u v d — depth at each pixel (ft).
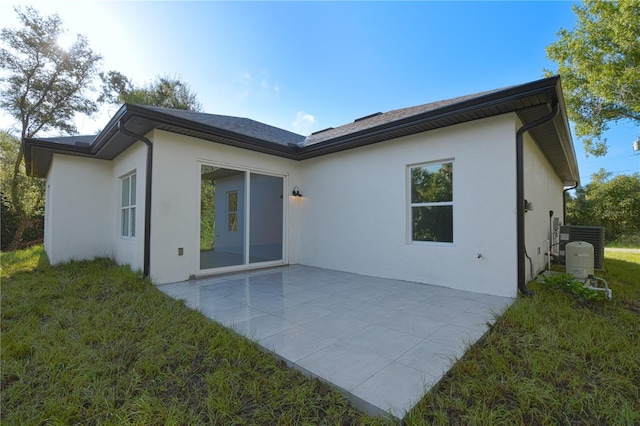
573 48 36.40
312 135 32.99
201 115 22.04
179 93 63.26
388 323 10.39
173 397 6.15
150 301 12.42
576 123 40.91
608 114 37.93
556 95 11.78
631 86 32.04
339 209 21.25
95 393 6.16
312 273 20.10
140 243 17.07
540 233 20.30
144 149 17.02
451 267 15.58
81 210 22.39
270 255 26.55
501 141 14.01
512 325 9.84
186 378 6.93
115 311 11.31
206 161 18.72
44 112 46.26
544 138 18.08
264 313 11.55
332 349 8.31
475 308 12.05
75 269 18.94
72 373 6.93
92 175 22.90
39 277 16.69
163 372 7.11
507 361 7.33
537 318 9.99
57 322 9.91
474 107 13.32
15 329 9.30
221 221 28.86
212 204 29.30
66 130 48.98
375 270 18.94
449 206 15.92
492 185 14.24
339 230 21.20
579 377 6.59
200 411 5.78
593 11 34.86
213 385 6.49
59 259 21.39
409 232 17.54
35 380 6.67
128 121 15.14
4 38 41.60
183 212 17.58
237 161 20.36
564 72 38.86
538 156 19.62
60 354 7.70
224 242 28.55
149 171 16.17
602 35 34.32
